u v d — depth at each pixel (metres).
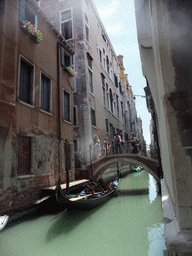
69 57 12.41
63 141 10.36
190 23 1.51
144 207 8.48
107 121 19.45
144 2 2.03
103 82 19.91
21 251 4.43
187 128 1.42
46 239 5.13
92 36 17.98
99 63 19.11
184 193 1.36
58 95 10.23
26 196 6.89
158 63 1.58
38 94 8.41
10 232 5.54
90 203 7.91
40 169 7.99
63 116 10.69
